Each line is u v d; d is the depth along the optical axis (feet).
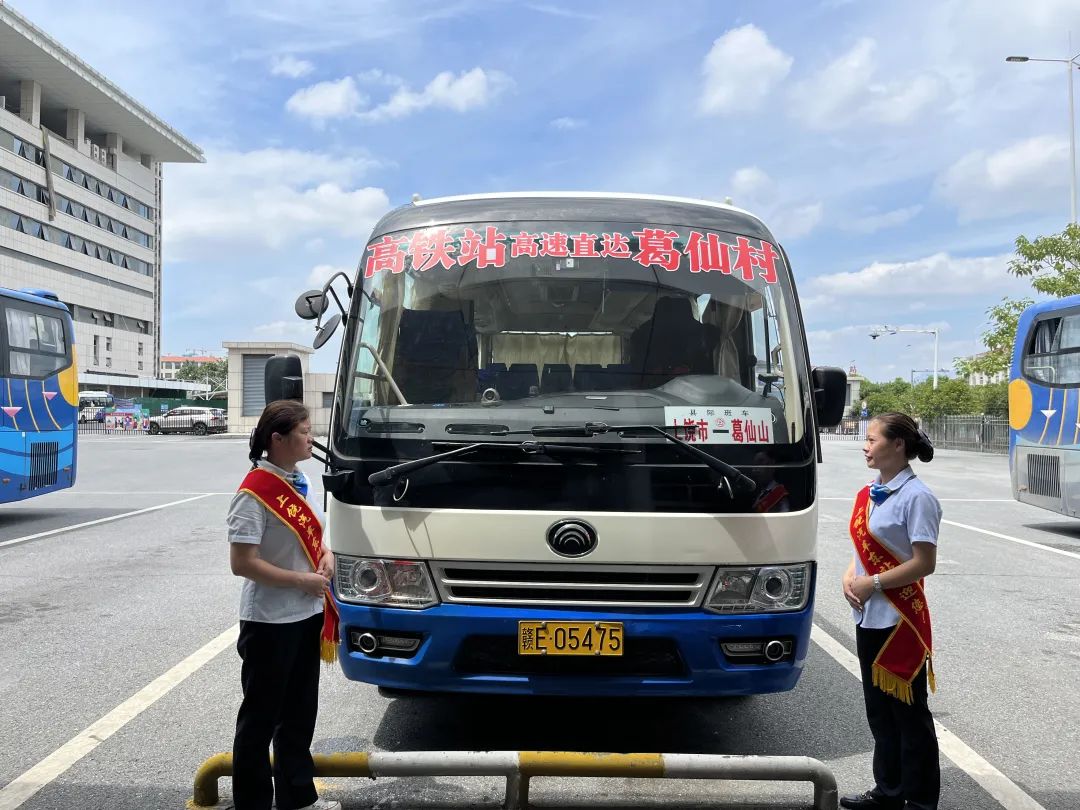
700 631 12.39
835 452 112.27
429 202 15.94
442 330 14.47
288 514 10.85
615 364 14.39
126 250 290.97
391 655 12.87
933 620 23.29
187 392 339.98
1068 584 28.09
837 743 14.69
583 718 15.71
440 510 12.65
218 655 19.27
